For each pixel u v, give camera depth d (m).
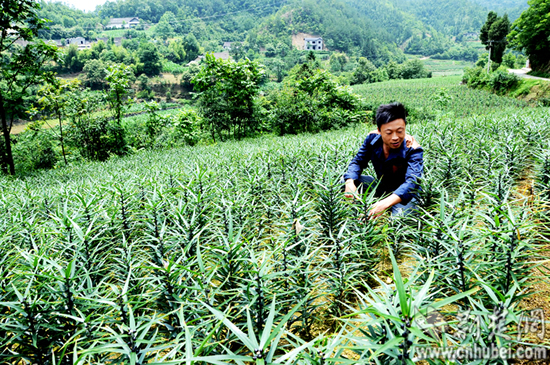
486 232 2.09
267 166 5.55
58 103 14.42
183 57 159.62
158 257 2.56
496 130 6.54
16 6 10.91
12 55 11.90
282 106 19.11
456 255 1.92
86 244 2.57
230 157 7.25
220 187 4.36
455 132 6.95
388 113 3.25
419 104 39.09
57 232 2.77
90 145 15.98
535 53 51.97
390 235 3.18
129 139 17.06
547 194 3.37
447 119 10.84
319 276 2.70
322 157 5.56
